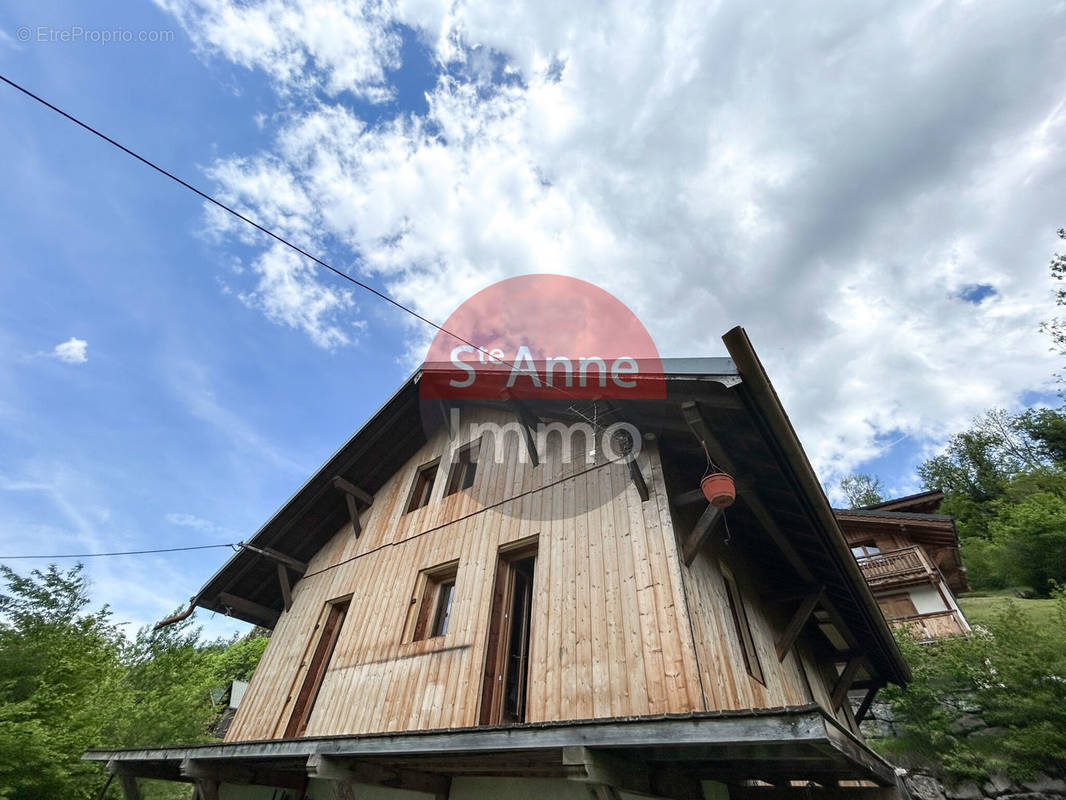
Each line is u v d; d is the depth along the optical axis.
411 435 8.27
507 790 3.80
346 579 7.20
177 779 6.00
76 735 7.21
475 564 5.57
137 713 9.84
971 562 20.44
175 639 12.71
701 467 4.89
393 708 4.98
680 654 3.53
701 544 4.03
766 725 2.17
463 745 2.92
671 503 4.47
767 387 3.21
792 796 4.15
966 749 8.45
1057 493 20.36
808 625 6.98
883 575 14.58
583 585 4.44
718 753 2.62
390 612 6.03
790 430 3.43
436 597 5.95
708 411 3.82
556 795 3.52
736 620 4.98
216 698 16.81
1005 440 31.66
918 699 9.57
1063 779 7.45
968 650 9.34
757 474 4.16
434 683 4.84
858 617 6.11
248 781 5.05
